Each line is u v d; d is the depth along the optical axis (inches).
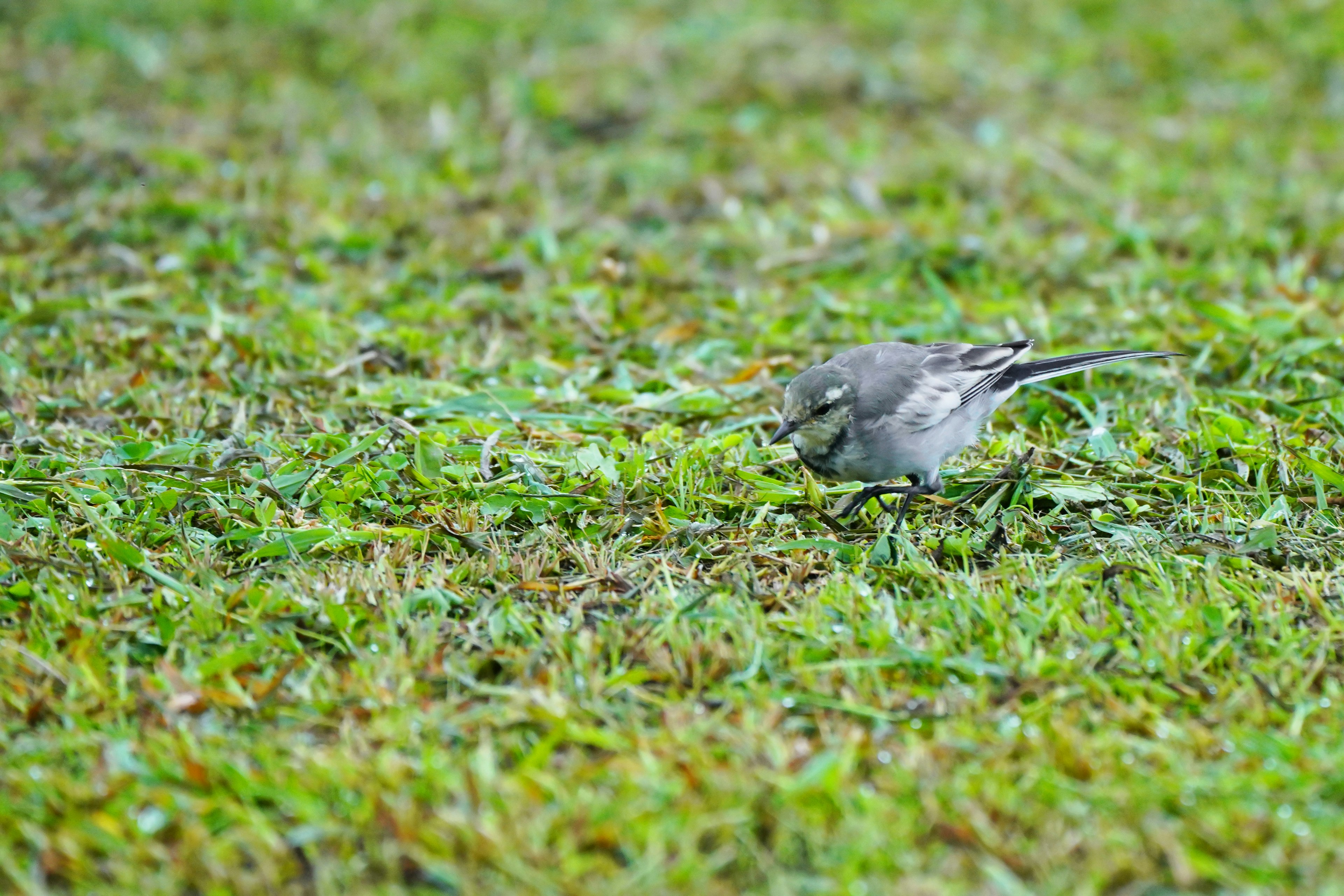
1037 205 707.4
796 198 721.6
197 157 732.7
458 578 389.7
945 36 922.1
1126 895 275.4
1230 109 836.6
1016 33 933.8
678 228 687.7
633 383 533.3
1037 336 567.5
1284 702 332.8
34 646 356.2
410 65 868.0
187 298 608.4
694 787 299.1
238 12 936.9
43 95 830.5
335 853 286.5
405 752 317.1
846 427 419.2
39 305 584.7
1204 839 285.1
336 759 307.1
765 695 335.0
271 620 367.6
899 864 279.4
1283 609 367.2
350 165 753.6
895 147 782.5
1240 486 444.8
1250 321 553.9
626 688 341.1
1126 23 941.2
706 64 867.4
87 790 300.2
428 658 352.5
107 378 532.4
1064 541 412.8
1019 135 797.2
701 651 348.8
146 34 912.3
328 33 914.7
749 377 534.6
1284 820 289.1
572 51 885.2
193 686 335.6
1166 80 874.8
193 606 365.7
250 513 421.1
